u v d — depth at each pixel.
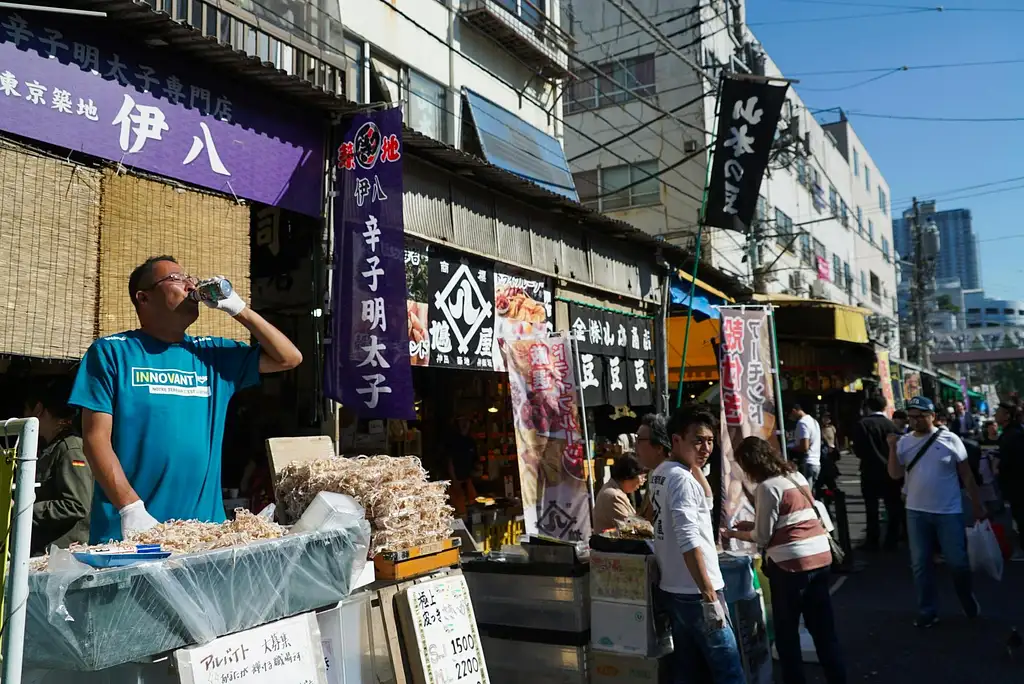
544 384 6.25
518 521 9.20
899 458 6.86
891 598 7.64
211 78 5.58
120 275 4.92
